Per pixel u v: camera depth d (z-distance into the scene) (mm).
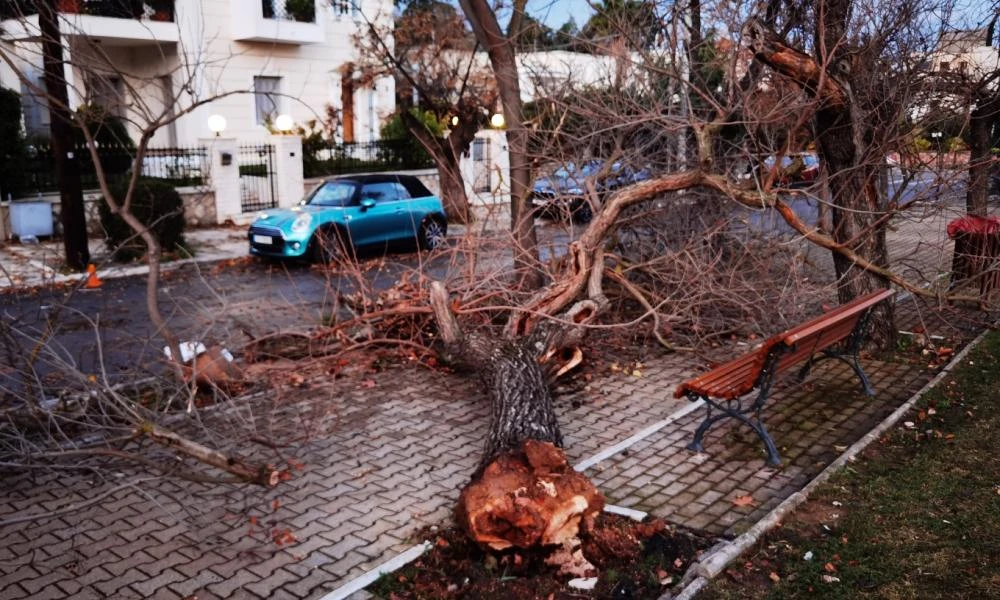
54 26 8984
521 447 4945
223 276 14055
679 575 4336
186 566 4531
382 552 4660
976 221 10070
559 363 7684
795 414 6840
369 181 16125
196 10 22000
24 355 5879
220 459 4730
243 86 23703
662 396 7480
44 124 21234
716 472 5711
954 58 9109
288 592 4250
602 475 5664
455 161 15945
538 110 9570
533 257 8953
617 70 8711
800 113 8125
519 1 9844
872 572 4270
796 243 9203
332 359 8523
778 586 4160
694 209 9195
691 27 8312
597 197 8891
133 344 9281
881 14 7812
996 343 8703
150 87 23094
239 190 20031
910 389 7406
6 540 4859
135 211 14688
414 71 20719
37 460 5785
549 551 4477
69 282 12891
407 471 5820
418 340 8891
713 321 9258
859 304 6906
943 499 5102
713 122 7484
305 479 5703
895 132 8078
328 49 25516
